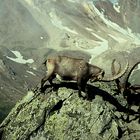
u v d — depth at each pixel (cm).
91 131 2180
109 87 2584
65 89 2344
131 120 2367
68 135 2177
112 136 2180
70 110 2239
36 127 2242
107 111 2250
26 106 2339
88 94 2384
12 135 2278
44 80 2336
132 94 2467
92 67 2336
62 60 2333
